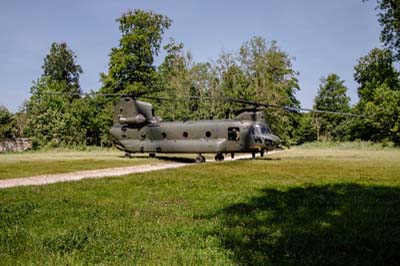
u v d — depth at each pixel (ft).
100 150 125.80
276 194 24.82
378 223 16.56
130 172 42.96
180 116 130.11
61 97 153.28
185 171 40.73
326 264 11.53
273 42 131.85
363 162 55.36
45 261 11.82
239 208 20.24
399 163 53.47
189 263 11.60
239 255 12.39
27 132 147.02
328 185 28.89
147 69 154.40
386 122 130.52
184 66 132.77
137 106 69.72
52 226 16.42
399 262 11.92
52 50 217.97
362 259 11.97
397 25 95.76
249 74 131.54
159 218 17.98
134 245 13.43
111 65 151.43
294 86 154.71
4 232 15.33
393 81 150.61
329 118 222.89
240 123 60.90
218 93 127.44
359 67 180.75
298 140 203.92
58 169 46.19
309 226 16.14
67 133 146.00
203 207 20.81
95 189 27.45
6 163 55.52
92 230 15.51
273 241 13.97
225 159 68.28
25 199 23.22
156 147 67.31
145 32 152.46
